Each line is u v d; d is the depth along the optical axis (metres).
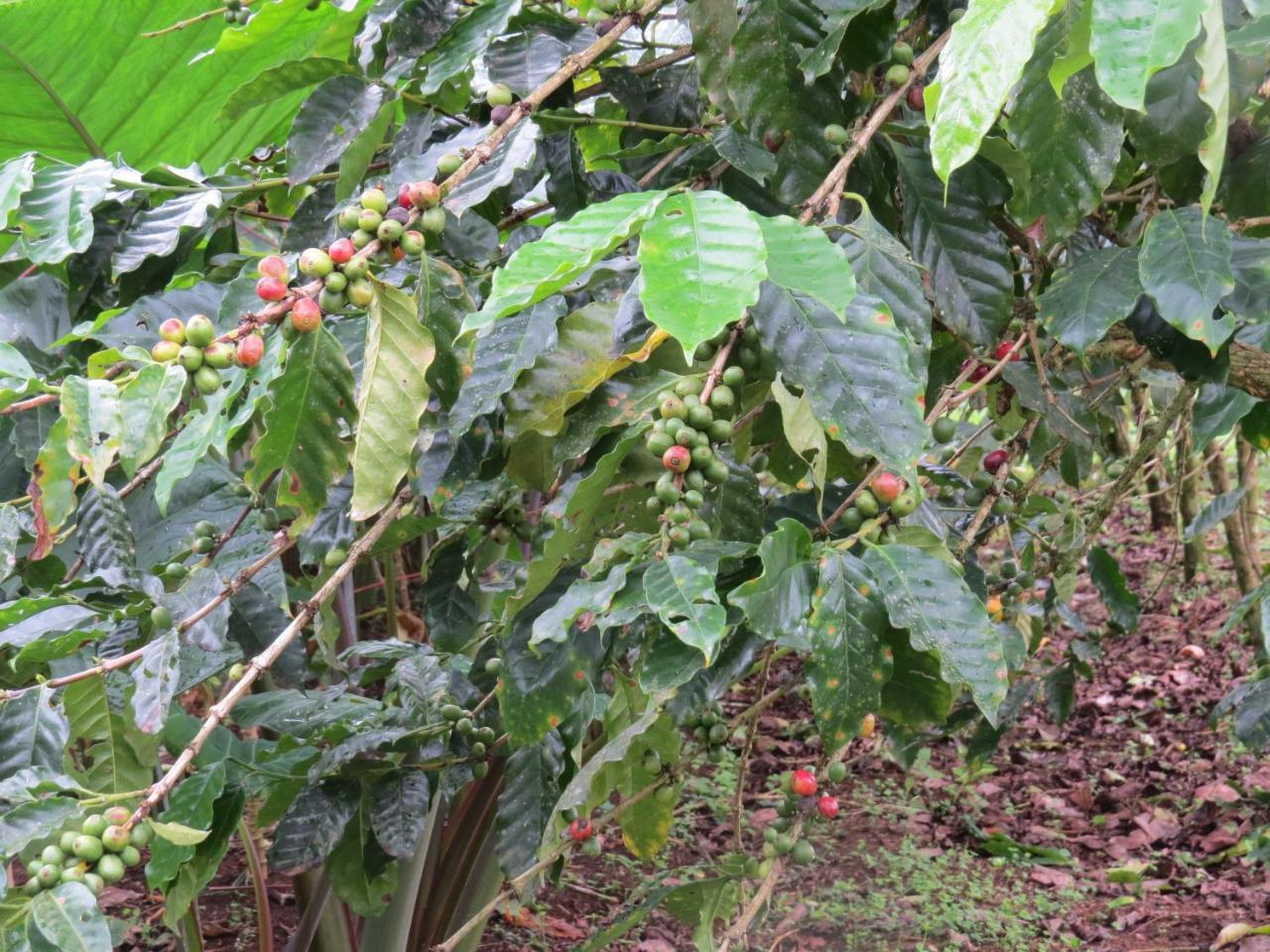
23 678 1.95
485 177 1.52
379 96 1.74
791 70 1.66
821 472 1.37
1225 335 1.43
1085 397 2.65
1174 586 7.46
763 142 1.72
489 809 2.99
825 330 1.24
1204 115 1.56
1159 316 1.66
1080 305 1.58
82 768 2.29
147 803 1.26
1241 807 5.03
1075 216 1.64
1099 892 4.66
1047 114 1.60
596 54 1.57
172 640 1.47
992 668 1.21
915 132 1.72
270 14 2.04
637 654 1.78
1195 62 1.53
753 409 1.76
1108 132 1.59
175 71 2.47
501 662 1.63
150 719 1.42
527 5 1.85
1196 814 5.11
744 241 1.09
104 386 1.10
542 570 1.46
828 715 1.26
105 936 1.16
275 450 1.39
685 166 1.91
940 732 3.03
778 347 1.24
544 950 3.99
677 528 1.28
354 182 1.73
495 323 1.47
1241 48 1.46
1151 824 5.10
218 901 4.17
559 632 1.26
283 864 2.14
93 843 1.23
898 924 4.13
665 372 1.46
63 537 1.55
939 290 1.78
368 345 1.32
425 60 1.86
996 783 5.71
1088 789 5.46
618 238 1.12
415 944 3.10
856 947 4.03
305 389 1.33
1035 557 3.06
